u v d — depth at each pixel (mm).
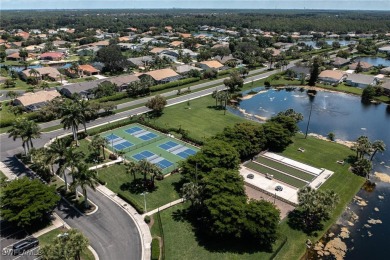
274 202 74250
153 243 59000
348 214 72375
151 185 77312
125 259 56562
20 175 81688
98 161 90000
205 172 74188
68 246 48906
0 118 117438
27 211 59469
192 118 124312
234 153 79250
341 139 111125
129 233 62906
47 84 158875
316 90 169875
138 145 101062
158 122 119000
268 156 96062
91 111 109750
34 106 128250
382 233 66625
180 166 78500
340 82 182875
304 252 60375
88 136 106062
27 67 194125
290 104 147125
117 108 133375
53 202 63188
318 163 92562
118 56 192000
